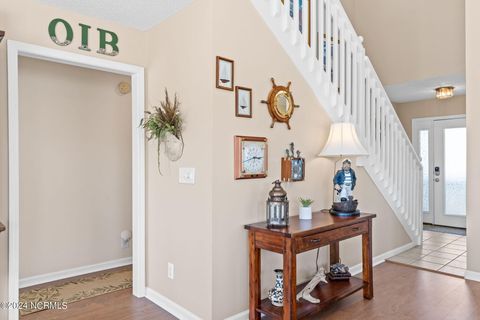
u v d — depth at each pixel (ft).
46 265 10.67
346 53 10.89
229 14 7.72
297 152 9.14
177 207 8.42
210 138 7.39
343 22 10.68
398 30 15.98
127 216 12.51
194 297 7.88
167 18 8.78
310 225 7.68
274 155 8.61
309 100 9.61
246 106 7.99
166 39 8.84
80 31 8.46
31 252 10.38
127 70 9.29
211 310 7.40
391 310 8.54
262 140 8.26
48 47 7.95
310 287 8.20
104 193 11.93
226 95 7.63
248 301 8.07
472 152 10.73
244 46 8.00
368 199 11.86
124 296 9.62
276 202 7.61
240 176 7.79
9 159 7.43
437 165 19.07
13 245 7.46
